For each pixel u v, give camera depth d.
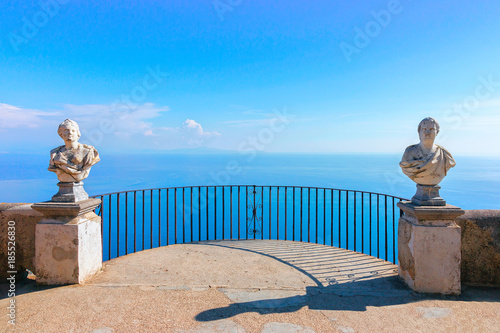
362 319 2.74
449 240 3.24
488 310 2.94
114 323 2.61
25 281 3.67
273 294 3.25
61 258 3.43
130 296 3.14
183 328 2.54
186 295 3.19
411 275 3.38
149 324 2.60
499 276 3.51
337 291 3.35
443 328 2.61
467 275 3.55
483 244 3.54
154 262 4.34
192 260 4.45
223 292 3.28
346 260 4.51
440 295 3.24
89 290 3.28
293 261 4.44
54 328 2.51
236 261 4.43
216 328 2.55
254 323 2.64
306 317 2.76
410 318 2.77
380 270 4.05
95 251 3.85
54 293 3.19
